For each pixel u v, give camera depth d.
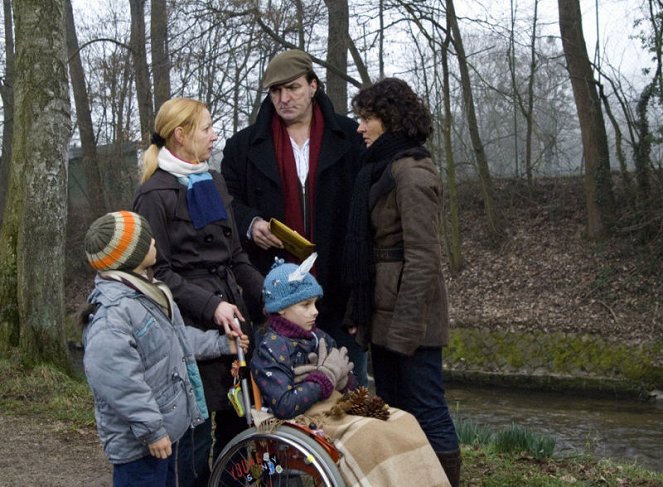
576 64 17.41
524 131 22.20
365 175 3.72
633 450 9.79
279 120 4.12
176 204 3.52
